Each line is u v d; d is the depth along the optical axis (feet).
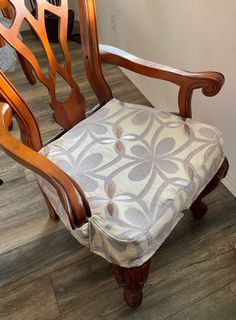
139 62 3.24
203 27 3.75
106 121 3.39
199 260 3.80
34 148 3.15
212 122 4.30
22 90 6.53
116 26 6.29
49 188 2.88
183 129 3.15
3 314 3.48
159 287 3.60
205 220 4.16
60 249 4.00
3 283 3.71
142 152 3.01
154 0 4.55
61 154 3.06
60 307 3.51
